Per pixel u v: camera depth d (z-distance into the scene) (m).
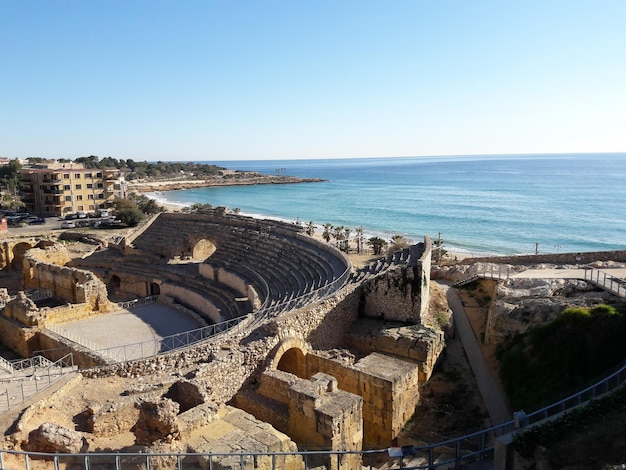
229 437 19.22
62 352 36.12
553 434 16.53
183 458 17.67
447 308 40.72
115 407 20.67
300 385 23.48
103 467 17.56
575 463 15.00
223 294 51.50
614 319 26.53
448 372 31.64
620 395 18.22
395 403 25.97
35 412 21.06
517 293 35.53
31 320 40.44
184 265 65.06
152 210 126.62
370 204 173.00
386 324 36.09
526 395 26.97
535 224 114.50
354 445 22.80
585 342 26.50
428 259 38.91
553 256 53.47
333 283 38.00
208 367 24.48
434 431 26.03
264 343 27.56
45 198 118.75
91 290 48.28
